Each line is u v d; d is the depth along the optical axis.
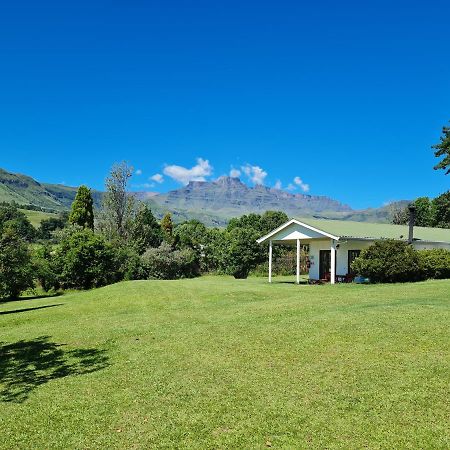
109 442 5.16
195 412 5.88
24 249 23.81
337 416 5.51
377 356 7.63
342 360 7.58
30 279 25.42
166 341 10.07
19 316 16.62
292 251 39.19
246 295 18.25
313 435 5.06
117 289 23.28
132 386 7.07
